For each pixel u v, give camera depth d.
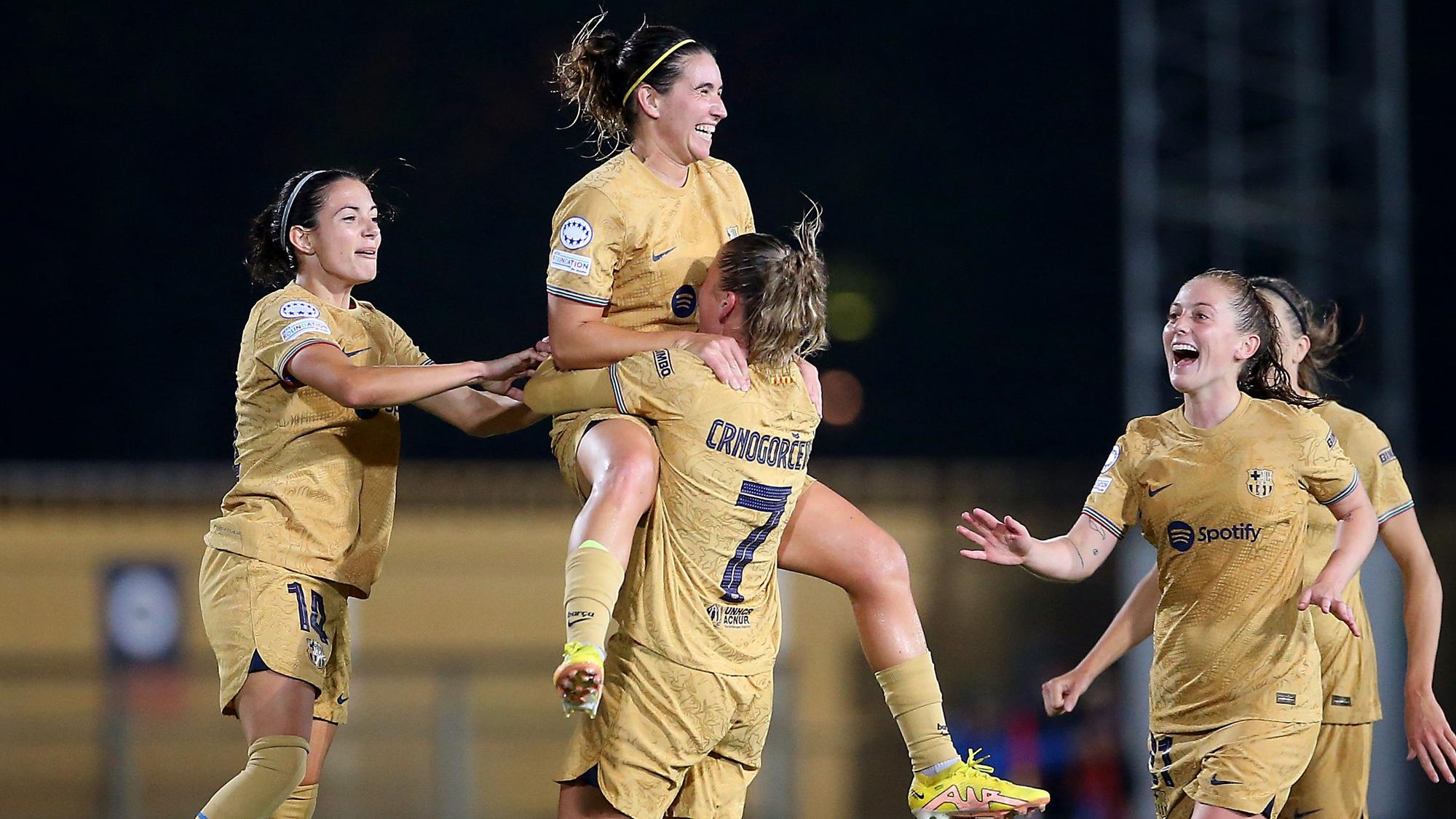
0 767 34.66
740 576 15.06
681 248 15.65
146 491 37.56
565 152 59.69
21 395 56.31
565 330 15.22
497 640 37.16
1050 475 40.88
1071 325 61.22
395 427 17.22
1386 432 48.00
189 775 35.38
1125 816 34.47
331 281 17.19
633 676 14.84
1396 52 49.53
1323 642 18.12
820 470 40.78
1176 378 16.92
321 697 17.03
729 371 14.60
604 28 60.53
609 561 14.00
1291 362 18.64
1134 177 49.31
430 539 37.44
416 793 34.81
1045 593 37.84
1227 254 50.47
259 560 16.08
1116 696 36.47
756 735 15.66
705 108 15.66
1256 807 16.22
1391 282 48.69
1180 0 53.22
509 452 54.25
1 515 36.62
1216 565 16.66
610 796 14.89
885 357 60.66
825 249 61.34
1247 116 54.78
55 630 36.28
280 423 16.45
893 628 16.12
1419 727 17.95
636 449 14.64
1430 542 39.00
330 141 59.41
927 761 15.97
